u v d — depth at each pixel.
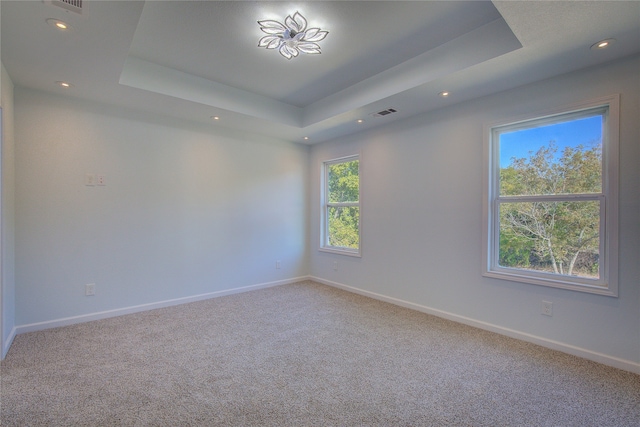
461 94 2.96
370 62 2.89
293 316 3.40
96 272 3.22
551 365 2.32
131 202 3.44
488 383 2.08
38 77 2.62
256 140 4.52
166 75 3.02
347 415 1.75
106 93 2.97
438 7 2.09
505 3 1.67
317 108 3.91
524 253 2.84
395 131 3.86
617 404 1.85
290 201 4.93
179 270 3.81
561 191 2.62
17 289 2.80
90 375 2.14
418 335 2.88
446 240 3.33
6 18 1.79
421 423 1.68
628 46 2.09
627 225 2.23
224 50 2.67
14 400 1.85
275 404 1.84
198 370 2.23
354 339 2.79
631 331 2.22
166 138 3.69
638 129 2.19
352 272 4.44
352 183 4.60
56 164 3.00
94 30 1.93
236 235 4.32
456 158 3.24
